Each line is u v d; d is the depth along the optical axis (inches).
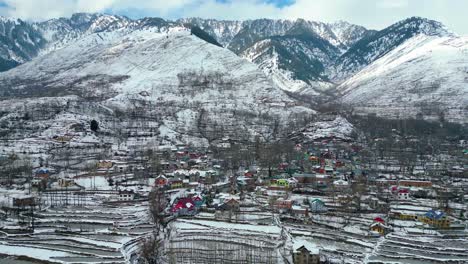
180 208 7628.0
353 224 7052.2
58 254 6023.6
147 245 5895.7
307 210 7495.1
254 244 6190.9
